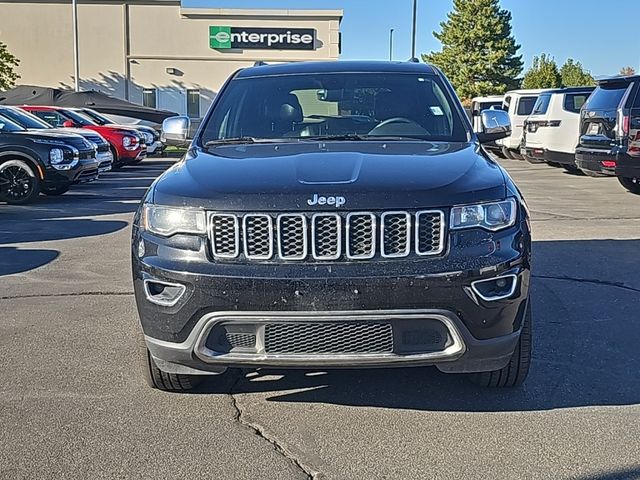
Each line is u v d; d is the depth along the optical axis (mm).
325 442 3428
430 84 5043
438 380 4148
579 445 3367
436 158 3832
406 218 3279
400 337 3283
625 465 3176
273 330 3281
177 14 37562
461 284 3250
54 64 37375
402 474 3125
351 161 3744
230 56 38000
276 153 4035
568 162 16438
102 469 3178
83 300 5902
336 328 3258
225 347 3367
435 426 3586
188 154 4273
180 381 3891
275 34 37906
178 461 3248
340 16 37844
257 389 4051
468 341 3322
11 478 3096
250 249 3316
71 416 3703
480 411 3752
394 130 4656
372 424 3617
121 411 3766
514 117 20672
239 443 3418
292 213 3275
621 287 6180
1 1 36781
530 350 3822
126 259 7535
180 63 37906
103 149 14641
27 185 11953
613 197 12484
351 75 5090
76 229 9414
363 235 3275
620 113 11461
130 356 4570
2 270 7020
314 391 4016
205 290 3273
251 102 4941
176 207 3434
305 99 4906
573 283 6320
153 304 3430
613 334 4953
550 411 3744
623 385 4078
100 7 37250
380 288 3205
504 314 3377
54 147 12008
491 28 52938
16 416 3699
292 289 3215
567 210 10844
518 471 3141
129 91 37875
